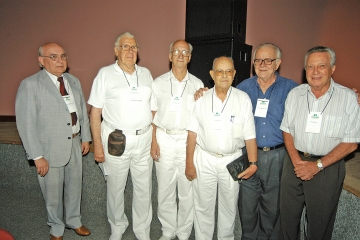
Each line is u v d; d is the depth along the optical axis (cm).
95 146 204
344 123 156
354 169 220
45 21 428
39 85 196
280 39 413
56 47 196
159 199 223
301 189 178
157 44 420
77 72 436
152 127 215
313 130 163
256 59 188
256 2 404
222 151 186
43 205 300
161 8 412
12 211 285
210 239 212
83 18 425
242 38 297
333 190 164
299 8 405
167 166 212
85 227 242
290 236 187
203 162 192
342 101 157
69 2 422
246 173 185
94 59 431
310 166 163
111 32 423
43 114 197
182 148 209
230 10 272
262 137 192
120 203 219
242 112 183
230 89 188
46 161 200
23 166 313
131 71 201
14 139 318
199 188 199
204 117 186
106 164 207
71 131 207
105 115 202
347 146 156
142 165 212
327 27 401
